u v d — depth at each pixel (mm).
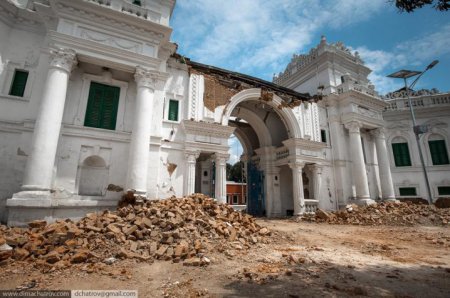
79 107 11258
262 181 20312
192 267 5551
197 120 13969
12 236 6594
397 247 7996
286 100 18703
